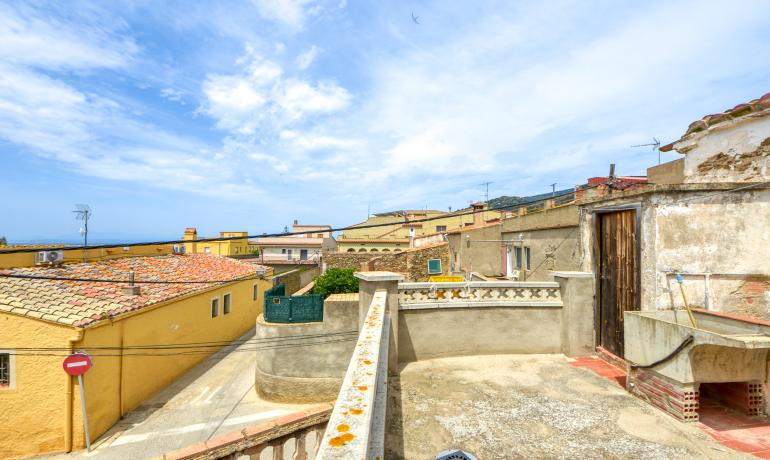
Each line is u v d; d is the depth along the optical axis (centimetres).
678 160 1152
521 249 1462
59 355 963
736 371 398
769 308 484
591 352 604
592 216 643
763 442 353
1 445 955
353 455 121
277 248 4312
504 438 362
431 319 595
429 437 364
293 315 1323
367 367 228
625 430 377
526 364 570
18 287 1088
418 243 3209
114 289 1286
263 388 1270
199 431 1056
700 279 489
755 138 542
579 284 605
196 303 1633
